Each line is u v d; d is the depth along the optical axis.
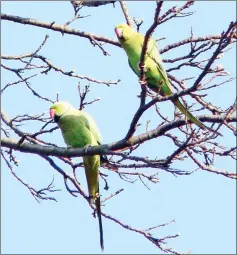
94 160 11.36
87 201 11.73
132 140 10.13
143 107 9.53
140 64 9.56
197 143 9.19
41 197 11.62
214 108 10.68
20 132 11.02
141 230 11.52
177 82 13.08
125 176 11.54
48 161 11.54
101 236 11.59
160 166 9.51
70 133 12.09
